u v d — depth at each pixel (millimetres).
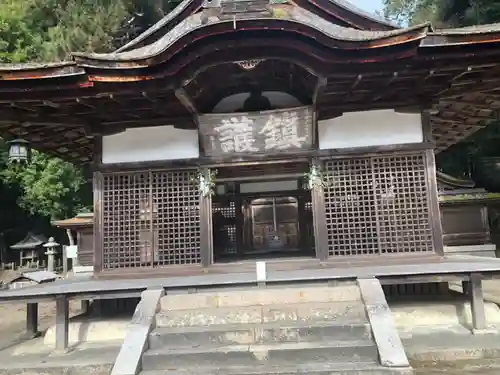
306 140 8641
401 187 8609
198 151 8938
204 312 6305
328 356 5438
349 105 8742
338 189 8750
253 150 8758
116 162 9000
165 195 8977
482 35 6859
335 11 9211
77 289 6926
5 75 7262
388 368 5055
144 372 5387
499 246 20141
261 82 9102
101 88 7531
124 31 20203
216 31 6910
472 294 6910
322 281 6738
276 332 5824
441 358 6027
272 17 6824
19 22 22234
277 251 14664
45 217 28516
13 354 6988
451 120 10906
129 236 8906
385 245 8523
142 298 6523
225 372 5258
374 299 6164
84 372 6012
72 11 19375
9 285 10727
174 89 7453
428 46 6941
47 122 8852
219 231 14422
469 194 17391
